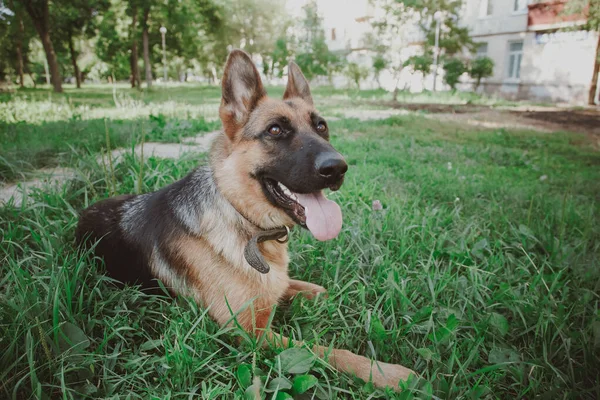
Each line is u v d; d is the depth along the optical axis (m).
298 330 0.58
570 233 0.96
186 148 1.59
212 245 0.61
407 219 0.95
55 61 5.46
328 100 4.53
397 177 1.37
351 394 0.49
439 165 1.61
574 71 4.50
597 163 1.77
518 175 1.52
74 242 0.74
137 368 0.52
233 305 0.59
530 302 0.66
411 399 0.47
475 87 5.46
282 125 0.62
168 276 0.64
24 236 0.78
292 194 0.63
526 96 5.01
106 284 0.67
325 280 0.75
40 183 1.08
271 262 0.64
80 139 1.51
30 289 0.59
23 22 6.72
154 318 0.61
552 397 0.49
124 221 0.70
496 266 0.78
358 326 0.60
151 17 7.64
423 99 4.72
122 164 1.10
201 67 13.42
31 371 0.45
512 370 0.53
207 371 0.53
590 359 0.55
